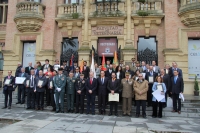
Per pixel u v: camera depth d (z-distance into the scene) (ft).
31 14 46.75
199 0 41.16
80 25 48.08
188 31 42.70
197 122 25.22
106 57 47.62
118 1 46.68
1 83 51.37
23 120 24.21
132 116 28.45
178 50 42.27
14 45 49.65
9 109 32.19
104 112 29.27
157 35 45.70
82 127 21.36
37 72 36.45
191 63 42.83
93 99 29.32
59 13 49.16
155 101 27.78
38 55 47.78
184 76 41.86
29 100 32.63
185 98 34.30
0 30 54.90
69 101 30.76
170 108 30.91
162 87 27.91
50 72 33.81
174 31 43.24
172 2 44.24
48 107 32.91
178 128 21.86
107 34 47.09
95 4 47.75
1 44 54.44
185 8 41.39
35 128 20.68
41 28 48.73
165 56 42.93
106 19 46.62
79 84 30.07
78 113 29.81
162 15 44.39
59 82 30.50
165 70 34.22
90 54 45.70
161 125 23.16
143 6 46.16
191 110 29.78
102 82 29.76
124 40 46.26
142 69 34.14
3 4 56.44
